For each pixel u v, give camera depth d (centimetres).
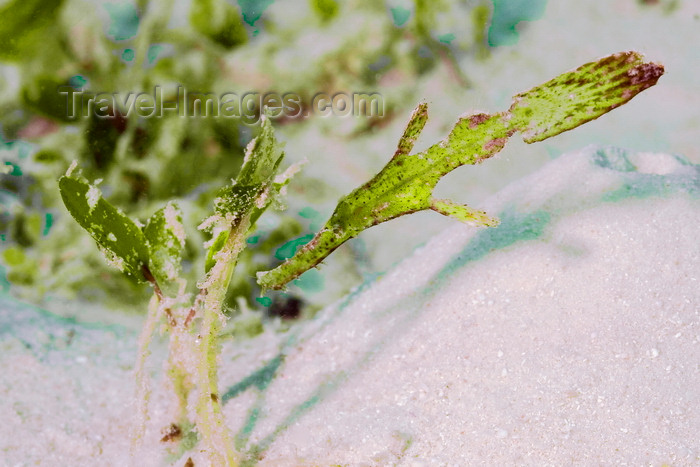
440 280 48
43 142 58
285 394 47
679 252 45
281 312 55
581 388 44
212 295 44
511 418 44
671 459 43
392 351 47
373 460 44
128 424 48
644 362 44
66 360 51
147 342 45
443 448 44
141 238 45
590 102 42
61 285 58
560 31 77
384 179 43
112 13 58
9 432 47
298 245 58
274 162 44
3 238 58
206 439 44
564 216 47
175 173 58
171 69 59
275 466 44
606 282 45
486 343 45
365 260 59
